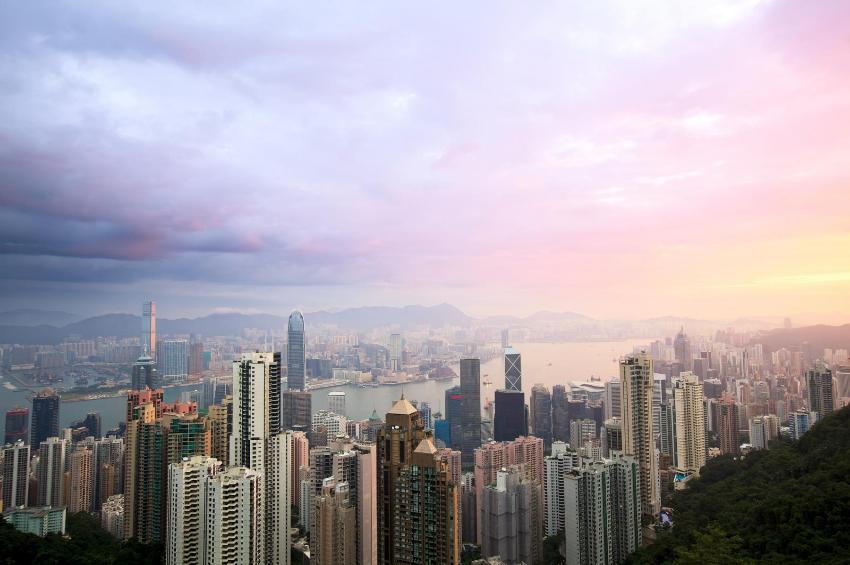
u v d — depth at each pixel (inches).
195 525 6397.6
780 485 7524.6
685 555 5659.5
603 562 7829.7
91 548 7317.9
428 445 5339.6
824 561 5093.5
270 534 7588.6
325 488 7426.2
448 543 5137.8
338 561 7052.2
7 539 6476.4
